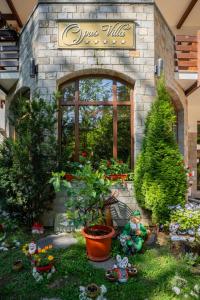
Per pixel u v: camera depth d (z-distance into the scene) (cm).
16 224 530
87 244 409
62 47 596
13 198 515
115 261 404
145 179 525
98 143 627
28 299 309
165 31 675
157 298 309
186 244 408
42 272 351
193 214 417
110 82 632
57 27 598
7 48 728
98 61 598
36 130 507
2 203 522
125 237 427
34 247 390
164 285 332
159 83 549
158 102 541
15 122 525
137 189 557
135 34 604
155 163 517
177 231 412
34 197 514
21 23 1028
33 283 336
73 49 598
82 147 625
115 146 621
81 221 436
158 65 604
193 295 310
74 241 476
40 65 596
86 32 598
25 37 676
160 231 511
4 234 494
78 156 621
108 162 597
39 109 511
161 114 532
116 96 629
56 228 529
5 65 719
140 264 386
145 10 607
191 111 1053
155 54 610
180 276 353
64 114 627
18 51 725
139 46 605
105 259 405
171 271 364
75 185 530
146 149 541
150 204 514
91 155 623
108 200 512
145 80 604
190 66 718
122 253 423
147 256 412
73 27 597
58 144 571
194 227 404
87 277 353
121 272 345
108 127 629
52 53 598
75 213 443
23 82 686
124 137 625
